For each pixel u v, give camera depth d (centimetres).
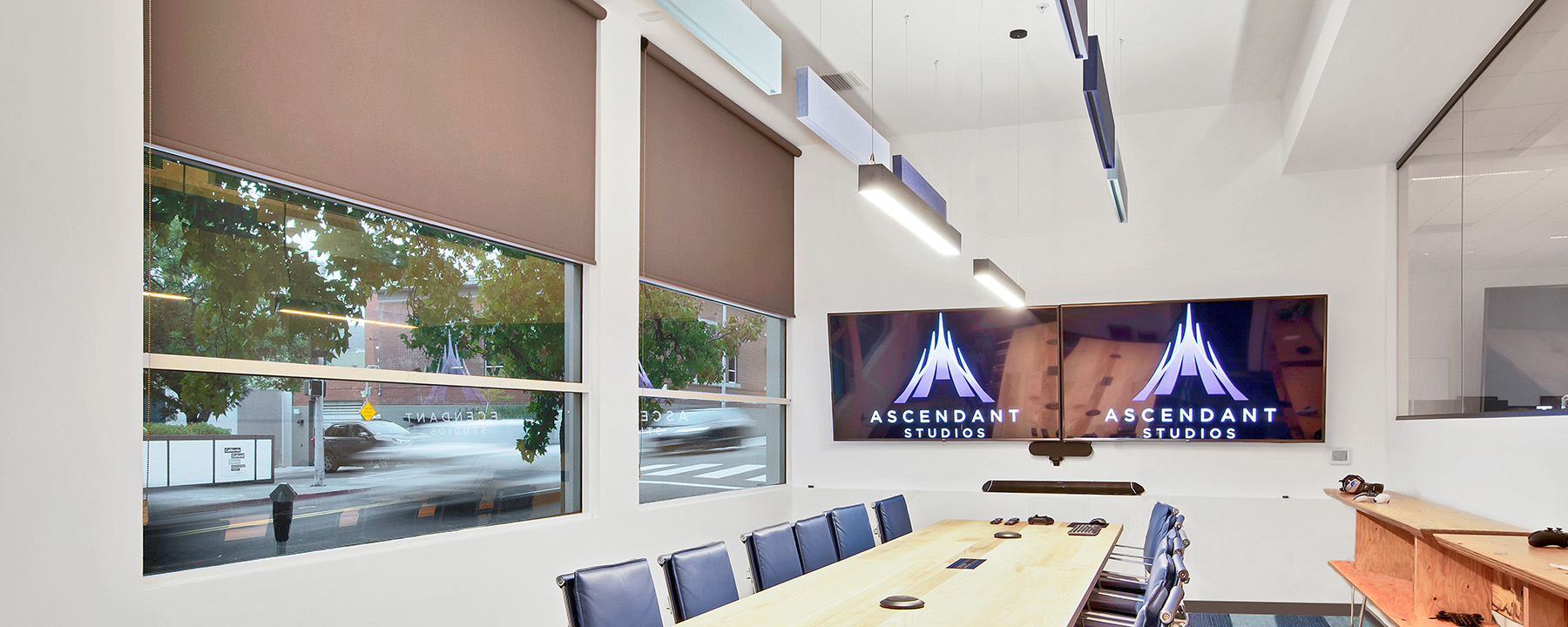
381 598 362
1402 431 601
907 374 737
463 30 423
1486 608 437
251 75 323
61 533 257
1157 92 660
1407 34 420
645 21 541
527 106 464
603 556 501
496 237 440
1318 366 644
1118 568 672
